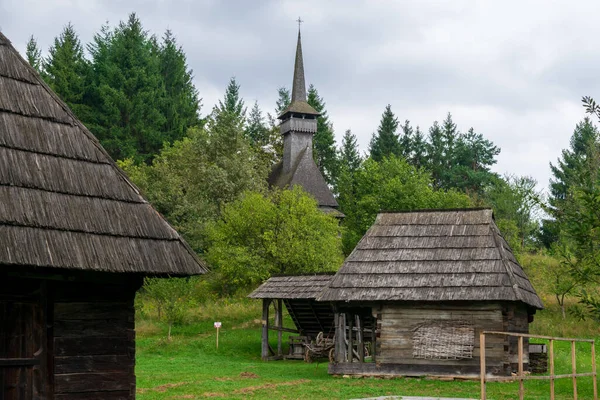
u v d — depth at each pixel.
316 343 28.25
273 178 67.06
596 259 12.96
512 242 43.50
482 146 87.19
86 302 9.34
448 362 20.48
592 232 12.39
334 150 76.56
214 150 52.28
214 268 42.72
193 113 63.62
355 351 26.41
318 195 62.00
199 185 49.22
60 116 9.51
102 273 9.35
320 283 28.44
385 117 79.75
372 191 52.94
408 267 21.41
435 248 21.80
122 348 9.56
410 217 23.19
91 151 9.54
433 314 20.75
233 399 16.33
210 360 27.41
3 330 8.56
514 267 22.03
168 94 65.06
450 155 84.69
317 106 76.00
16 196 8.38
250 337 33.28
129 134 57.22
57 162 9.06
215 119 55.91
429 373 20.59
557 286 33.50
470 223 22.38
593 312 13.36
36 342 8.80
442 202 50.38
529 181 51.44
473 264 20.91
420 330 20.77
